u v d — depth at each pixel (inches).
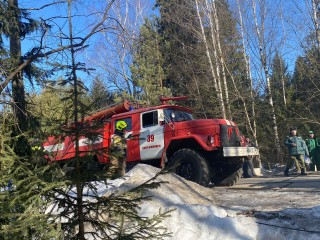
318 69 916.6
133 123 401.4
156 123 392.8
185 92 1082.1
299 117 956.0
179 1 1011.3
